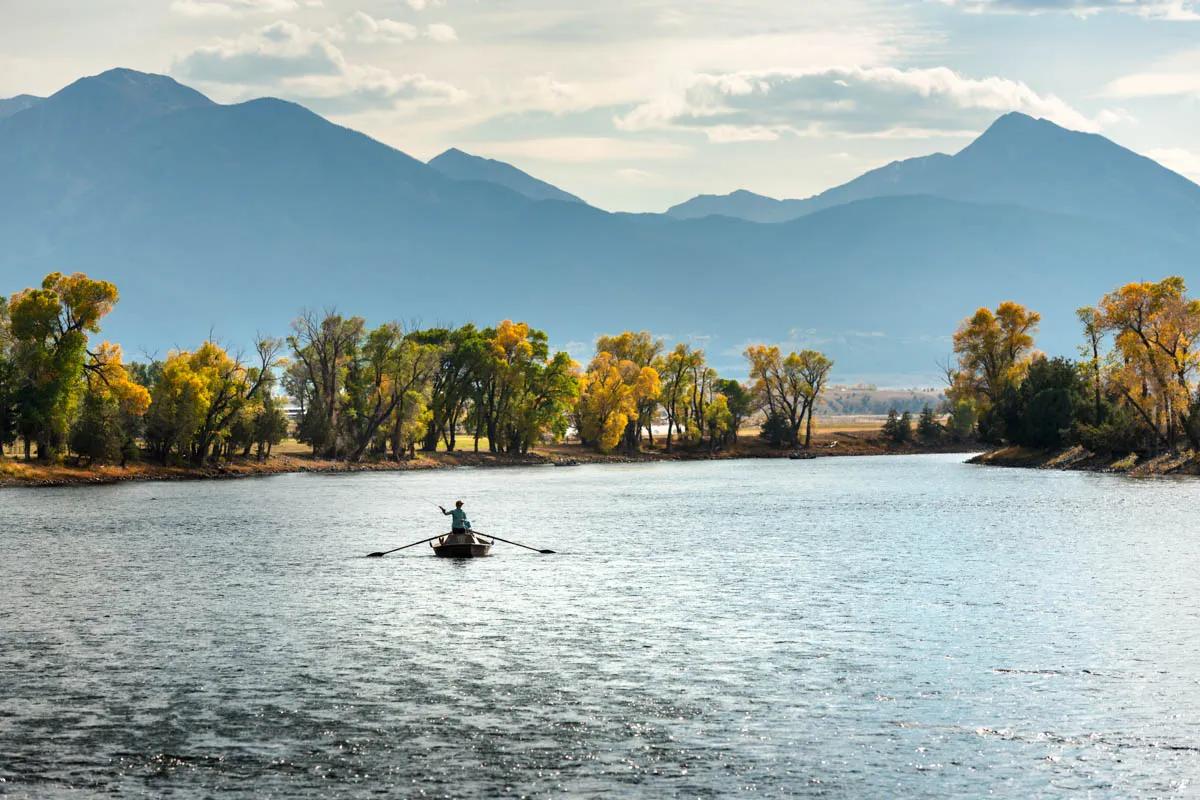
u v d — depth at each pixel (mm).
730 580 83250
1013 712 46594
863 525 124625
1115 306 192500
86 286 189625
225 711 47875
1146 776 39281
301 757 42000
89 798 38219
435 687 51562
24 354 185500
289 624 66812
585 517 140000
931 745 42688
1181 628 63000
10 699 49656
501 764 41156
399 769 40719
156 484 199250
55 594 78312
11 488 184875
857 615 68188
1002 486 181625
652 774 40031
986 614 67875
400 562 95188
